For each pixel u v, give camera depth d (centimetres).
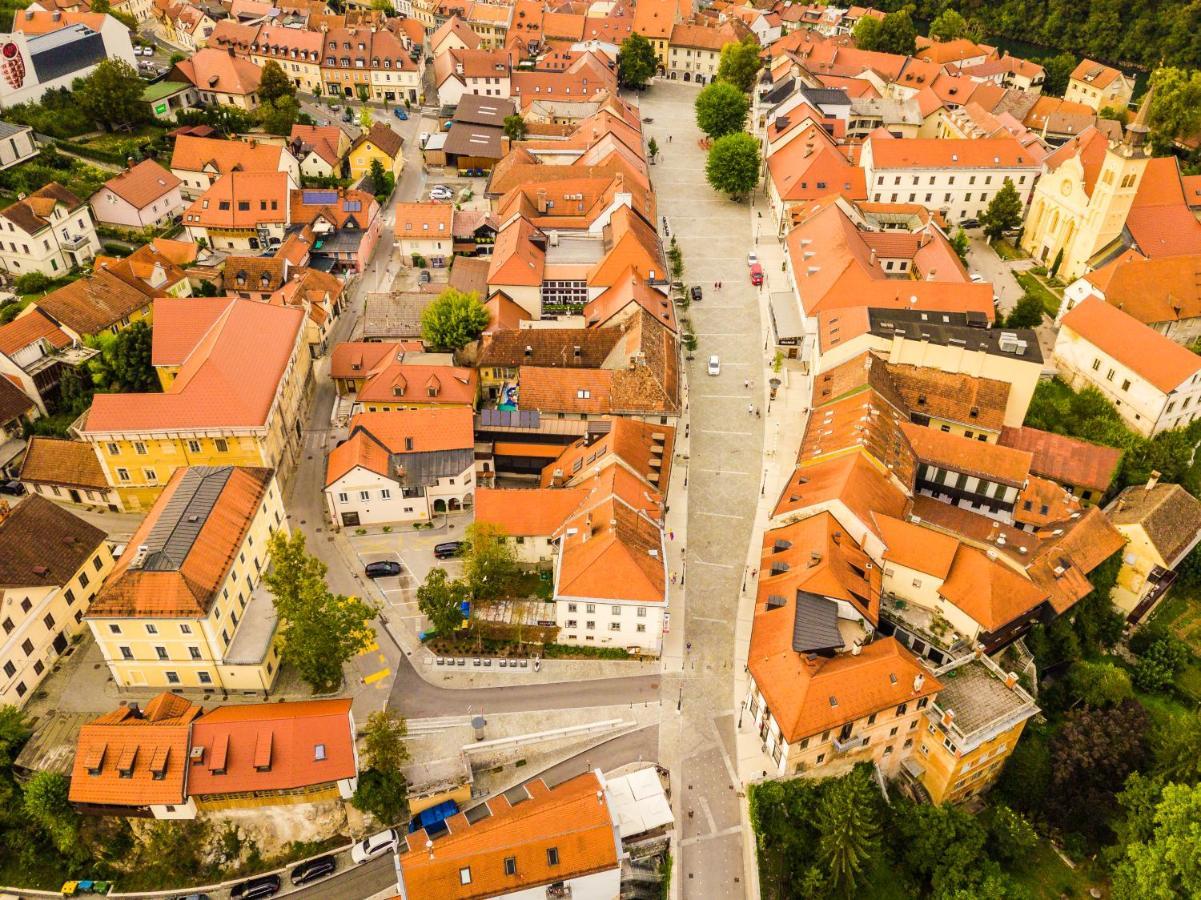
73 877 8425
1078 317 14288
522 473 12594
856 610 9531
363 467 11019
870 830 8238
